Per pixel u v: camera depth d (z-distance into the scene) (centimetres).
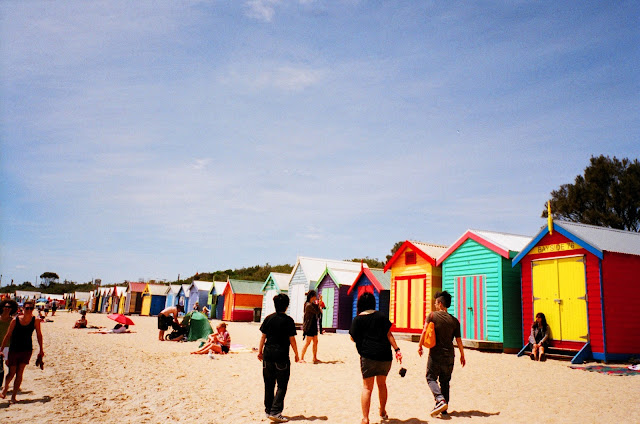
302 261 3178
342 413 769
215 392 956
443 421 704
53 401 885
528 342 1509
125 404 859
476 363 1302
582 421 709
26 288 13462
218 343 1622
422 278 2066
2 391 964
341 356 1437
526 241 1878
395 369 1178
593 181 3566
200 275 7681
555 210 3709
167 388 1000
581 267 1419
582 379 1077
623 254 1377
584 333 1378
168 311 2114
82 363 1366
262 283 4494
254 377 1127
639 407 805
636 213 3338
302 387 977
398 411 770
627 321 1368
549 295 1500
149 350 1703
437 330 733
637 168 3434
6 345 879
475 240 1803
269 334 743
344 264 3269
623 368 1197
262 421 733
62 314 5506
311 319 1304
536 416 739
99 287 8400
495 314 1683
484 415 743
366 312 693
